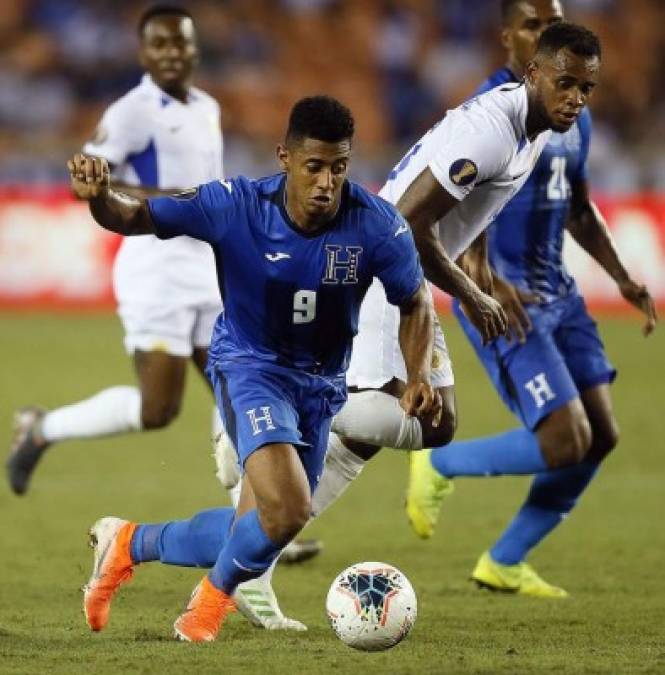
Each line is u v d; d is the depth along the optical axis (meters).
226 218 17.58
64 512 32.72
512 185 20.94
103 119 28.92
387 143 83.00
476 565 27.16
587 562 27.59
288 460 17.72
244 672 16.41
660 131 82.44
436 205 20.08
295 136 16.95
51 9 82.06
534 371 24.05
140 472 38.25
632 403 48.88
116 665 16.89
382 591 17.83
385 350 21.48
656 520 32.25
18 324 66.38
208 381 29.30
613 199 67.19
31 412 32.25
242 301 18.16
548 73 20.31
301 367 18.50
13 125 79.81
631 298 26.33
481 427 43.62
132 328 28.94
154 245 28.62
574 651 18.48
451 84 84.12
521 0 25.14
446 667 16.78
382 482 37.75
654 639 19.94
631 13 85.88
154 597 23.61
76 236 69.06
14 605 22.83
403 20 85.19
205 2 84.19
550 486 24.62
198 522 19.20
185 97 29.62
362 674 16.28
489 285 22.44
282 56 84.12
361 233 17.72
